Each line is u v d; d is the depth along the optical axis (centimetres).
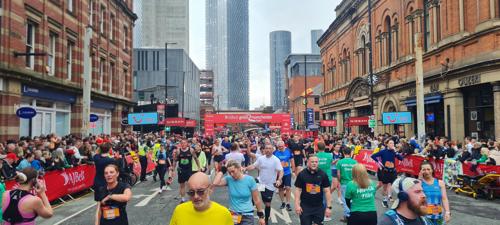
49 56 2125
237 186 651
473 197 1273
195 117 8306
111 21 3109
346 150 932
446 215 632
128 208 1116
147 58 6875
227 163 654
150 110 4559
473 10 1998
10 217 507
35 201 514
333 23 4688
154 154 1869
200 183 367
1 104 1662
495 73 1794
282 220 948
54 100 2133
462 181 1345
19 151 1179
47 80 1978
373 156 1140
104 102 2888
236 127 9656
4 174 1034
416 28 2623
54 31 2125
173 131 4669
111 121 3142
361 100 3678
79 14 2444
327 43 5184
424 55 2483
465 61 2033
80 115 2420
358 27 3891
